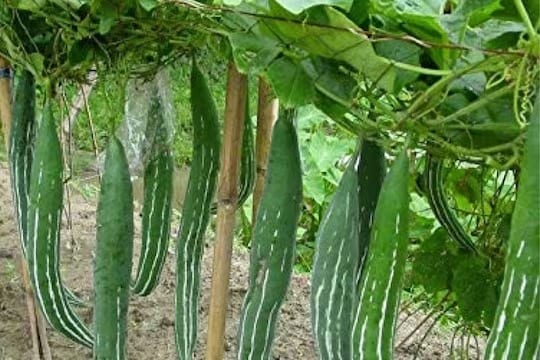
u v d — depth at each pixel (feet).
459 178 8.87
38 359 9.73
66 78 7.79
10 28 7.27
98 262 7.11
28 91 7.82
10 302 11.35
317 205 13.08
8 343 10.67
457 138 5.73
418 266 8.86
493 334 4.91
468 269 8.52
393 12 5.25
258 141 8.78
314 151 12.89
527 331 4.82
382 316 5.40
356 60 5.44
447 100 5.60
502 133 5.64
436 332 11.71
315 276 6.02
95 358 7.29
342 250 5.93
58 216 7.27
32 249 7.29
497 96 5.22
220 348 7.55
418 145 6.23
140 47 7.11
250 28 5.78
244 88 7.01
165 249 7.79
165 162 7.72
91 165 16.38
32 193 7.20
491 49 5.20
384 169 6.50
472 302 8.54
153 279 7.84
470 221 9.20
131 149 7.73
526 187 4.73
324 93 5.73
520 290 4.79
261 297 6.42
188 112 16.96
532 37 4.91
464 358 10.87
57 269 7.41
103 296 7.14
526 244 4.75
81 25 6.73
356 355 5.49
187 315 7.63
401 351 11.28
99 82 7.39
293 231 6.38
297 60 5.69
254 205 8.92
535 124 4.71
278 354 10.81
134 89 7.70
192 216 7.47
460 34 5.21
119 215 7.04
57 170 7.20
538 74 4.95
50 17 6.87
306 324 11.48
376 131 5.88
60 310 7.52
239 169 7.37
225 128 7.09
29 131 7.90
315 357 10.80
